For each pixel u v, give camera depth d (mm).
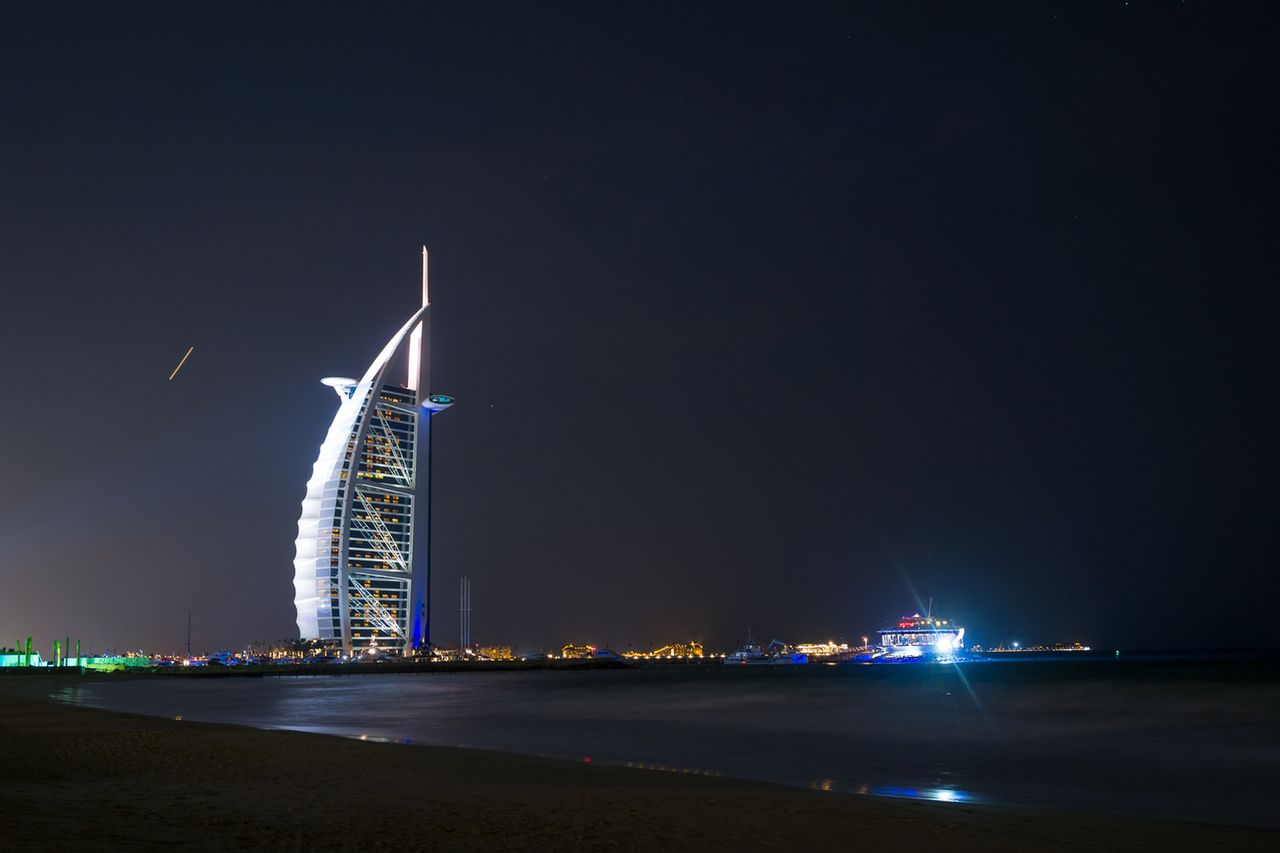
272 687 154875
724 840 18844
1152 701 91812
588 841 18359
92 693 119438
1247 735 55531
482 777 29188
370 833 18531
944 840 19531
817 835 19594
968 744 50938
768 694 118750
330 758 33688
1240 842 20719
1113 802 30406
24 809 19781
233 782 26375
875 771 38562
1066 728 61656
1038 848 19062
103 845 16016
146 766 30297
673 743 51344
